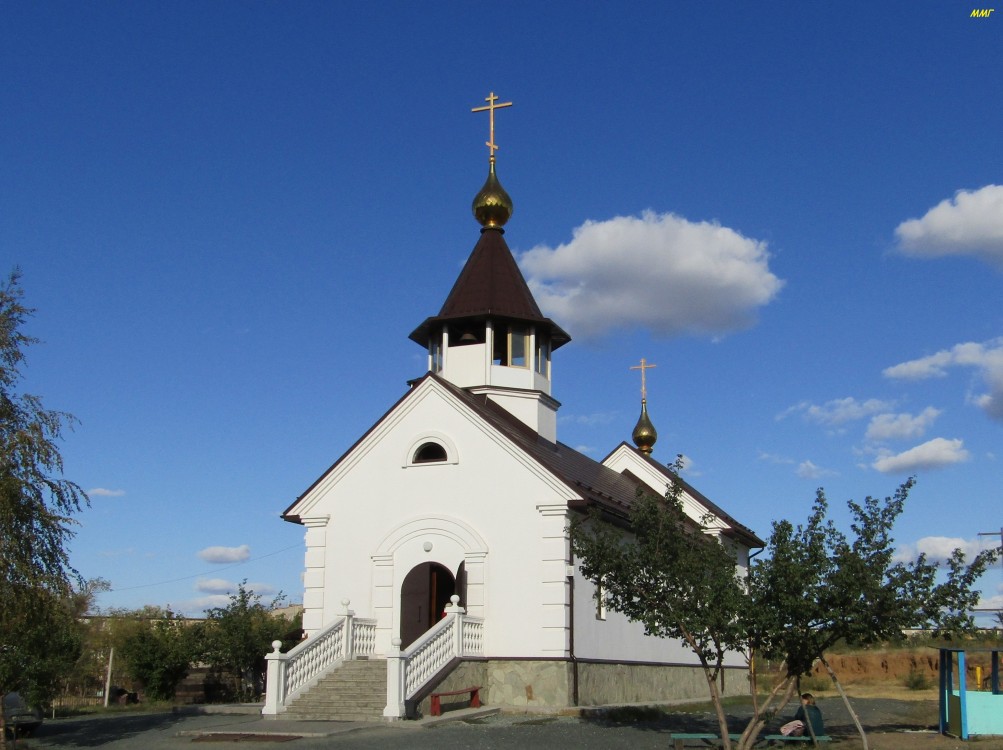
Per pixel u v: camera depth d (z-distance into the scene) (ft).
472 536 91.61
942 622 63.00
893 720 89.35
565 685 85.61
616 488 111.96
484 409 102.01
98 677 156.97
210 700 124.98
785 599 60.54
